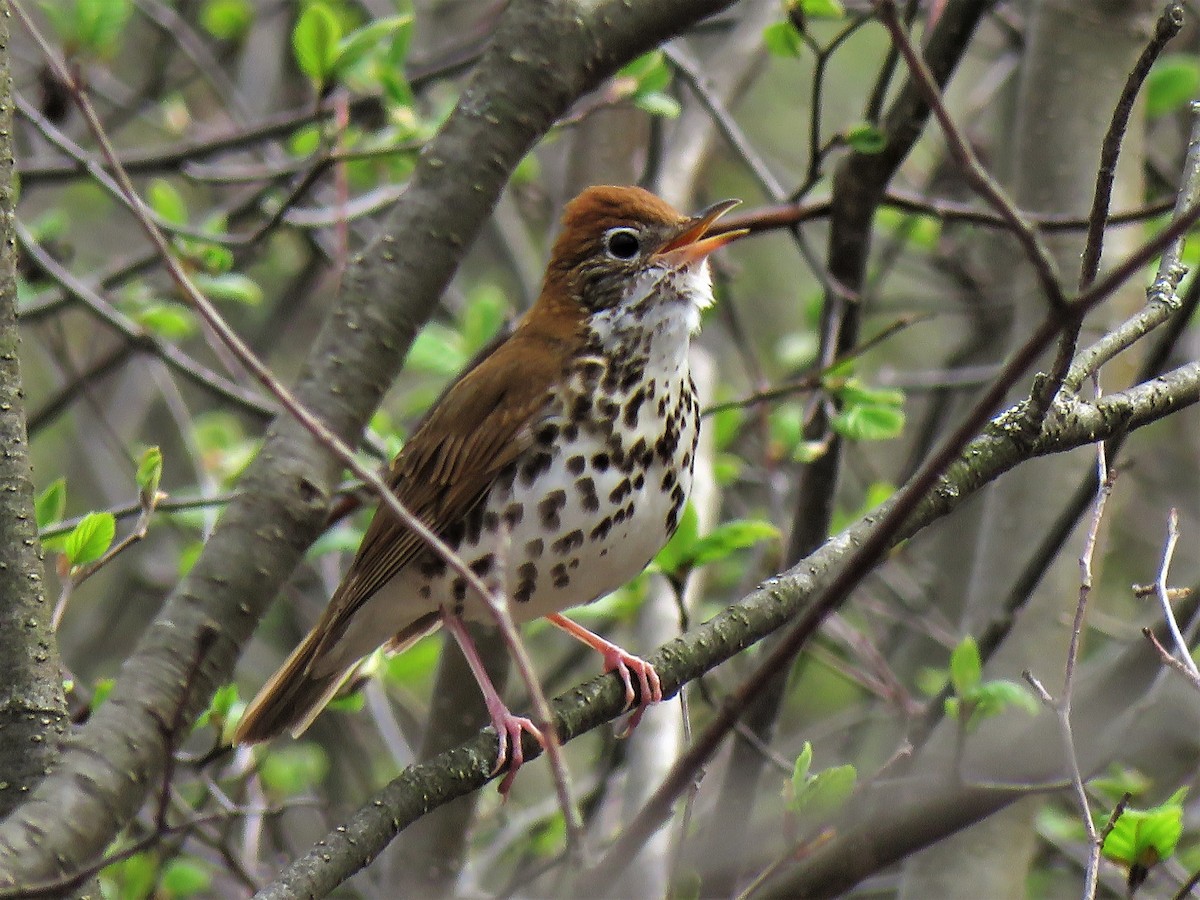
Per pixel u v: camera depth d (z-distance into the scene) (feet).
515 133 28.43
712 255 47.93
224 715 32.91
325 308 62.03
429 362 40.73
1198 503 55.98
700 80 43.78
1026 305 38.42
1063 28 39.27
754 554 48.80
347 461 19.83
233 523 25.86
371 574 30.68
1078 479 37.19
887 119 34.73
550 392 29.99
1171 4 23.75
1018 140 39.83
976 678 29.71
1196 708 34.24
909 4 34.01
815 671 57.47
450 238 28.02
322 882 23.49
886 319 62.64
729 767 34.01
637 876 34.09
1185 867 37.01
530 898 37.40
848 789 27.40
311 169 39.40
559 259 31.55
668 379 30.53
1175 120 55.98
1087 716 31.12
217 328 20.02
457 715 36.86
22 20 29.86
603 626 48.03
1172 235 19.08
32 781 23.84
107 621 53.42
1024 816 34.32
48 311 44.57
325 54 37.65
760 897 28.89
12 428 24.58
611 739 42.65
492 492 30.09
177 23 55.52
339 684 32.22
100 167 42.91
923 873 34.37
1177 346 44.75
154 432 58.90
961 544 51.13
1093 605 46.01
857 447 55.26
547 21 28.58
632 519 30.19
